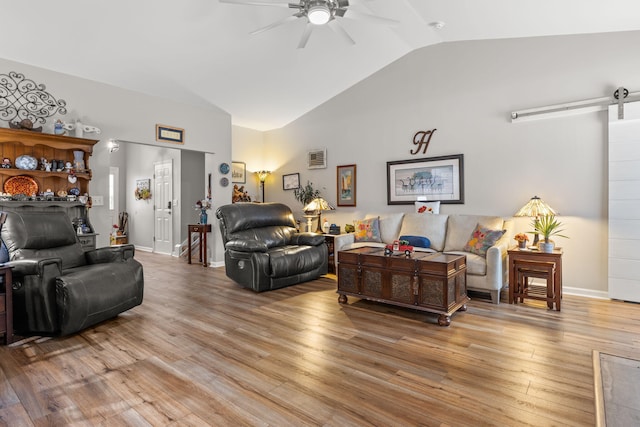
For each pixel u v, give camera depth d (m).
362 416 1.72
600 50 3.70
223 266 5.89
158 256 6.98
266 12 3.71
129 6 3.34
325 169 6.12
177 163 6.92
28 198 3.71
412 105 5.04
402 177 5.15
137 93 4.82
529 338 2.67
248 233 4.68
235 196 6.50
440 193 4.80
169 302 3.72
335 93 5.86
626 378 2.07
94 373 2.17
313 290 4.22
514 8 3.43
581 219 3.83
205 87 5.06
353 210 5.75
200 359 2.36
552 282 3.37
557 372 2.15
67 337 2.76
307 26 3.14
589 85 3.76
